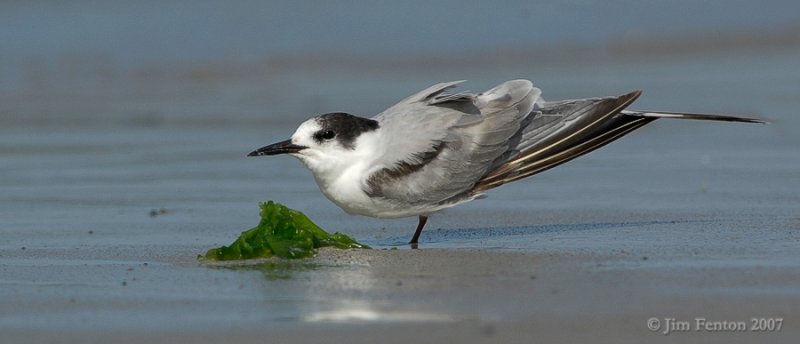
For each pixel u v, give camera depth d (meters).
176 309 8.76
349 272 10.00
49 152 17.42
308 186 15.32
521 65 24.78
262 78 23.69
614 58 25.39
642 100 20.45
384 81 23.27
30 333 8.14
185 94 22.36
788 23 27.70
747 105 20.03
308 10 27.75
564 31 27.23
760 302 8.76
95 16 26.39
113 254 11.07
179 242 11.77
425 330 8.12
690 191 14.23
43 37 25.02
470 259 10.52
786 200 13.45
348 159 11.43
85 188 14.96
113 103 21.45
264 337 8.01
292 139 11.51
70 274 10.07
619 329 8.12
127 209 13.66
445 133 11.54
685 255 10.51
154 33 25.72
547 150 11.69
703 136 18.25
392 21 27.50
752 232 11.64
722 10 28.59
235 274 9.98
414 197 11.45
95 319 8.50
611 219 12.70
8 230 12.37
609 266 10.07
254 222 12.95
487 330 8.09
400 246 11.56
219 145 18.12
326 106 20.70
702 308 8.60
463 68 24.53
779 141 17.58
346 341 7.89
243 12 27.38
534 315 8.46
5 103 21.19
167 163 16.75
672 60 25.06
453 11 28.14
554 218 12.90
